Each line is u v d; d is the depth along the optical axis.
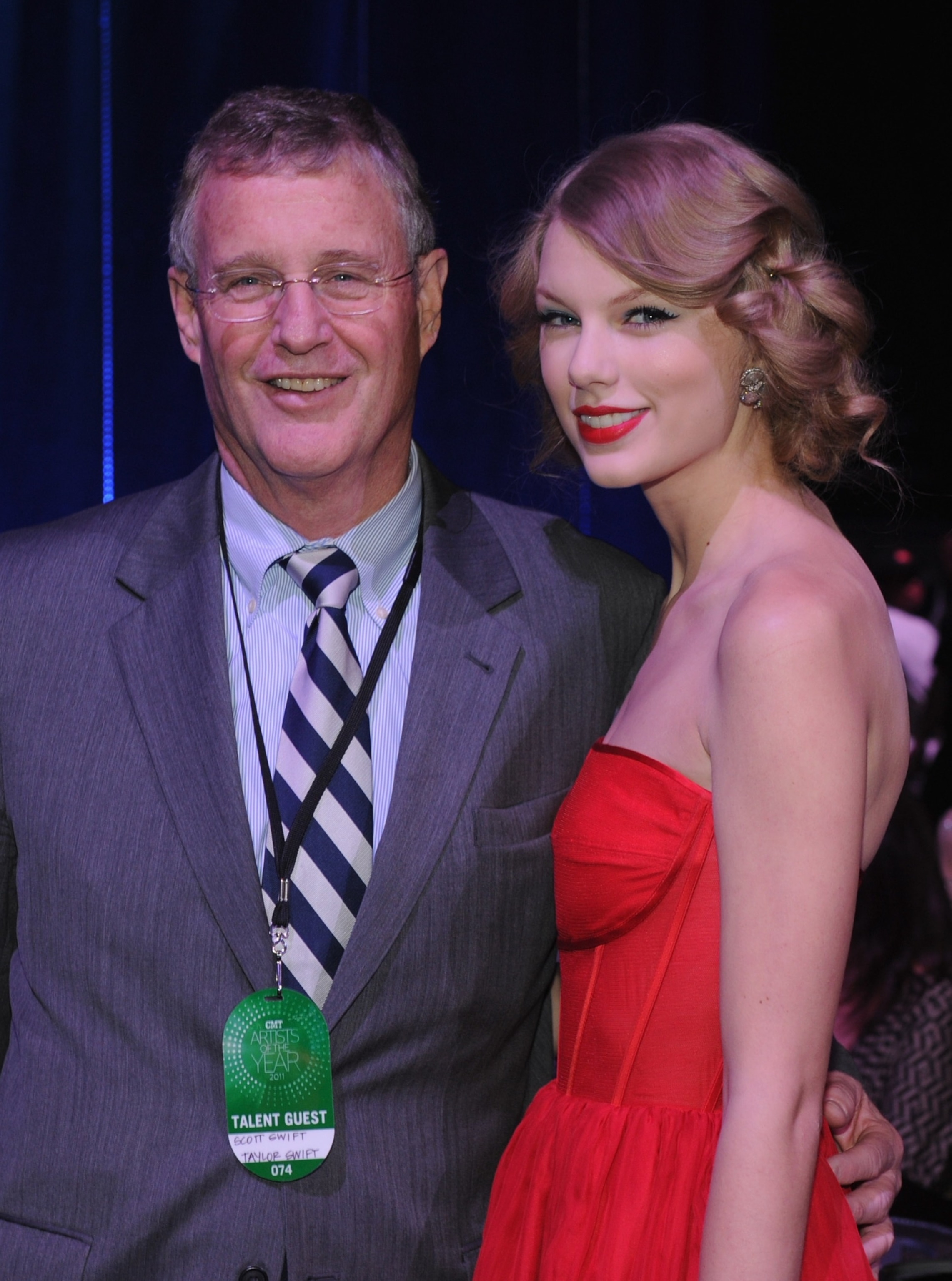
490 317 3.44
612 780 1.38
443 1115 1.48
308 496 1.53
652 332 1.39
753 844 1.20
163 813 1.47
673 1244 1.28
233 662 1.56
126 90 3.20
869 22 3.67
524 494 3.43
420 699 1.54
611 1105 1.37
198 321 1.56
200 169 1.54
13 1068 1.50
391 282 1.51
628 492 3.49
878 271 3.80
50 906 1.48
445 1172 1.47
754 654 1.21
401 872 1.46
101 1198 1.42
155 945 1.45
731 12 3.57
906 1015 2.54
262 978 1.44
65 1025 1.46
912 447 3.92
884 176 3.75
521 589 1.62
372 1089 1.45
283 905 1.45
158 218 3.21
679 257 1.36
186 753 1.48
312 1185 1.42
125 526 1.62
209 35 3.22
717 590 1.37
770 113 3.61
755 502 1.42
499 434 3.43
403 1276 1.43
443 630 1.57
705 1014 1.32
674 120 3.41
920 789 3.36
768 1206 1.16
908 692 3.30
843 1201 1.34
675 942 1.33
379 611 1.59
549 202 1.53
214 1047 1.44
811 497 1.46
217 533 1.60
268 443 1.51
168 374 3.22
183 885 1.45
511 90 3.44
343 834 1.49
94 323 3.21
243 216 1.48
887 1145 1.53
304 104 1.53
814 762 1.19
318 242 1.47
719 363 1.40
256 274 1.49
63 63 3.19
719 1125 1.32
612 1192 1.33
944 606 3.86
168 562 1.58
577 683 1.59
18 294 3.18
